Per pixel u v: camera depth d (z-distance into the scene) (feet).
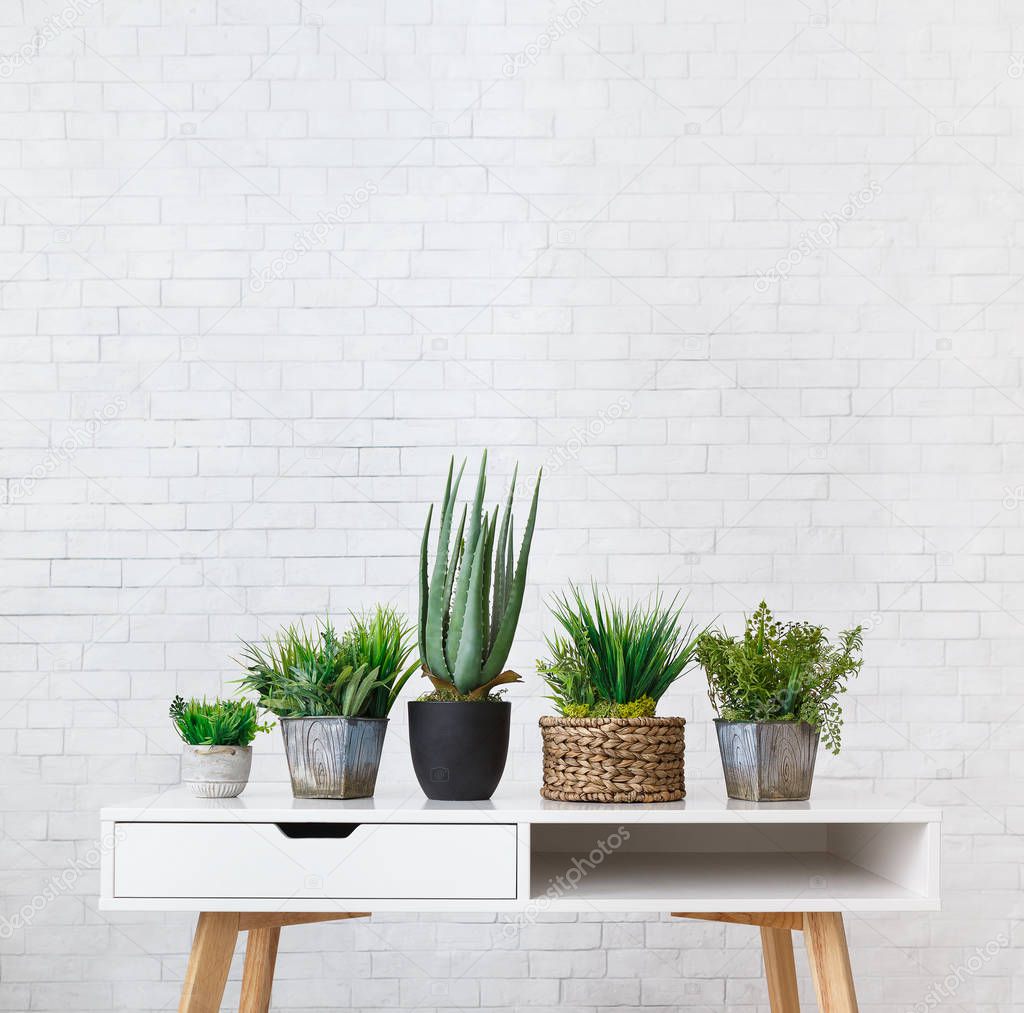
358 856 4.84
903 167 7.39
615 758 5.23
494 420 7.25
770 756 5.25
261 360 7.27
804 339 7.32
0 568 7.14
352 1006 6.97
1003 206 7.38
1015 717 7.14
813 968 5.09
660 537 7.20
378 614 5.83
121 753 7.07
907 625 7.19
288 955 6.99
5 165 7.34
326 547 7.18
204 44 7.38
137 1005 6.94
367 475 7.22
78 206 7.32
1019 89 7.38
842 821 4.91
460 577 5.47
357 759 5.29
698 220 7.36
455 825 4.87
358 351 7.28
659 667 5.49
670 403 7.27
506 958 7.02
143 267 7.30
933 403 7.30
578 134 7.38
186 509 7.20
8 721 7.06
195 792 5.32
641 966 7.03
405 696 7.03
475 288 7.32
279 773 7.00
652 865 5.62
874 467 7.27
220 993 5.00
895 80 7.39
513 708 7.04
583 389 7.27
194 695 7.10
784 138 7.39
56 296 7.29
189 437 7.23
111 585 7.16
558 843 6.06
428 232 7.34
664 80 7.38
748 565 7.20
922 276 7.36
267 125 7.37
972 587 7.21
